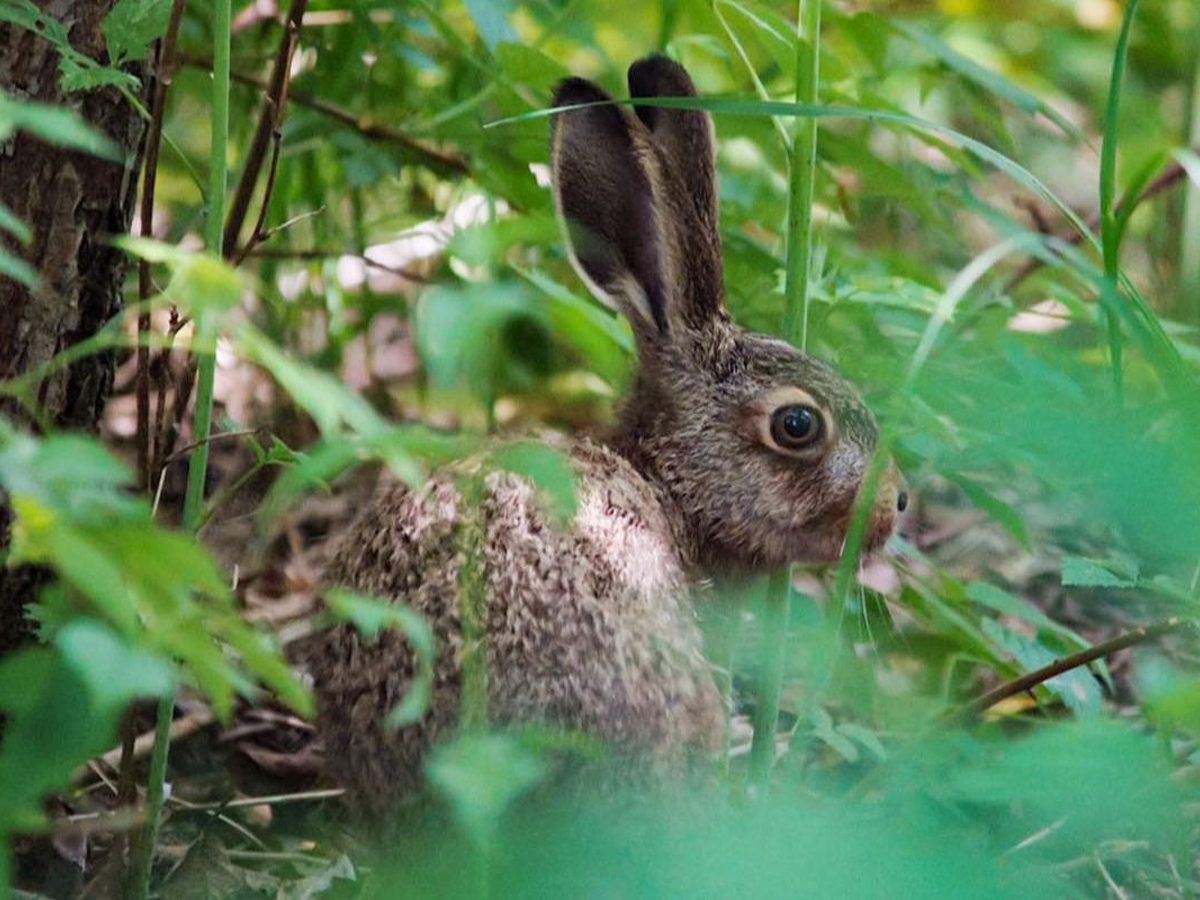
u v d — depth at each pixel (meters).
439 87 13.14
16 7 7.68
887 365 10.24
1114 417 6.29
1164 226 15.11
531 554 8.01
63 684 5.07
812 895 5.38
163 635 5.00
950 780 7.89
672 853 6.77
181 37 11.95
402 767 7.83
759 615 10.96
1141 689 10.29
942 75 13.68
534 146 11.67
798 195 9.84
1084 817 6.98
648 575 8.59
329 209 12.86
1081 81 18.25
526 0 13.53
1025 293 14.22
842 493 10.20
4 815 4.99
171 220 13.21
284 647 10.92
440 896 7.11
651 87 10.61
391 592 8.12
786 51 10.53
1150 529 5.77
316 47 12.42
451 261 12.42
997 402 8.98
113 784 9.56
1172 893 8.51
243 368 12.97
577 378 13.20
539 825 7.61
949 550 12.19
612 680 7.88
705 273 10.52
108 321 8.73
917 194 12.12
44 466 4.75
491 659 7.74
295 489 5.49
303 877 9.17
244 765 10.27
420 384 12.41
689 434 10.31
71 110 8.32
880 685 10.34
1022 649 9.48
